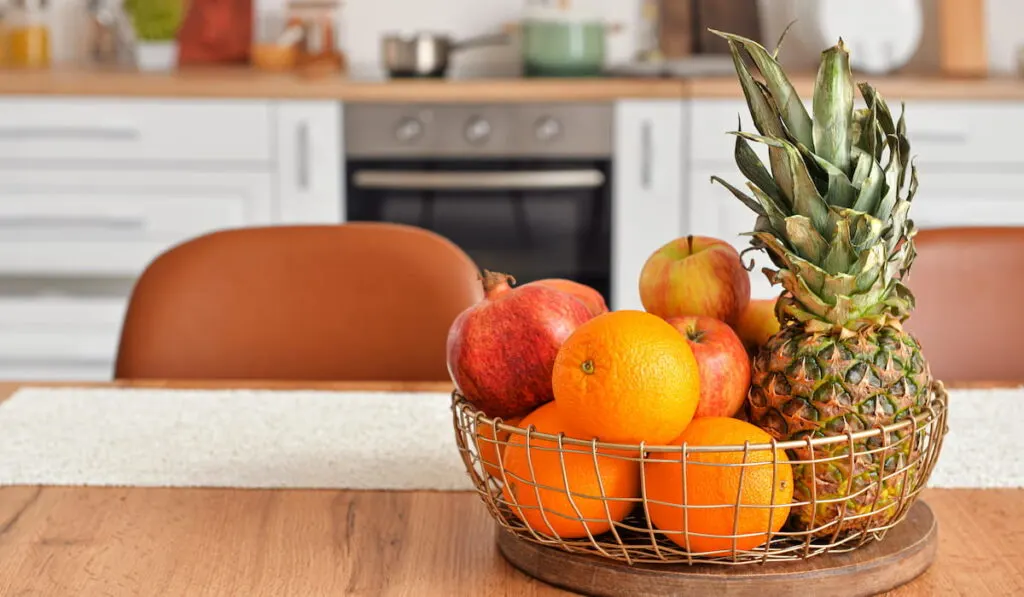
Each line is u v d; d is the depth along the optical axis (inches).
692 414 26.3
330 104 110.0
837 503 26.7
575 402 25.8
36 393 45.8
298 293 55.9
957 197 111.0
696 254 30.5
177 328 55.2
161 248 111.7
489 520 32.3
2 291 114.3
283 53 122.0
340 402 44.4
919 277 56.5
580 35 116.6
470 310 29.4
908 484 27.7
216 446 38.7
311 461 37.2
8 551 30.1
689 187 111.0
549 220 113.0
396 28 131.7
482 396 28.6
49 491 34.6
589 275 114.0
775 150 26.7
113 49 129.8
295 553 30.0
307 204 111.3
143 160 110.5
